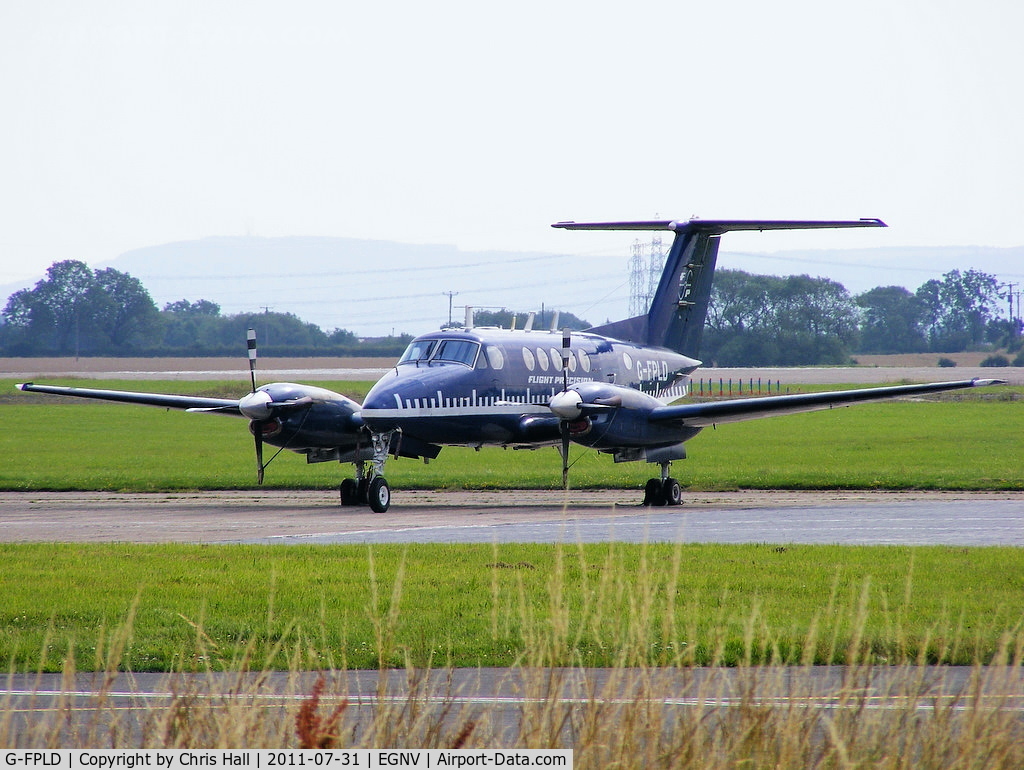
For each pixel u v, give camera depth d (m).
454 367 93.75
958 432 189.38
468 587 53.09
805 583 53.97
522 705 27.31
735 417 94.25
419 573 56.75
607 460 145.25
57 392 102.12
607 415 91.56
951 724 26.64
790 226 109.81
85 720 31.88
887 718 26.98
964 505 93.81
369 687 36.00
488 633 44.00
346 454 94.44
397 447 92.88
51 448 159.88
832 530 76.44
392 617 32.78
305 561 60.78
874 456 146.00
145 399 101.44
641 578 32.81
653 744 25.34
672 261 116.69
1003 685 27.09
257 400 88.62
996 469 126.69
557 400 90.50
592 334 110.50
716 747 25.78
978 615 46.12
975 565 59.00
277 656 40.91
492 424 95.56
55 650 41.62
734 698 28.09
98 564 59.84
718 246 120.12
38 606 49.16
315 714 25.67
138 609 48.66
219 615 47.56
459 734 26.06
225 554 63.22
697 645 41.25
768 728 25.91
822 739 26.88
